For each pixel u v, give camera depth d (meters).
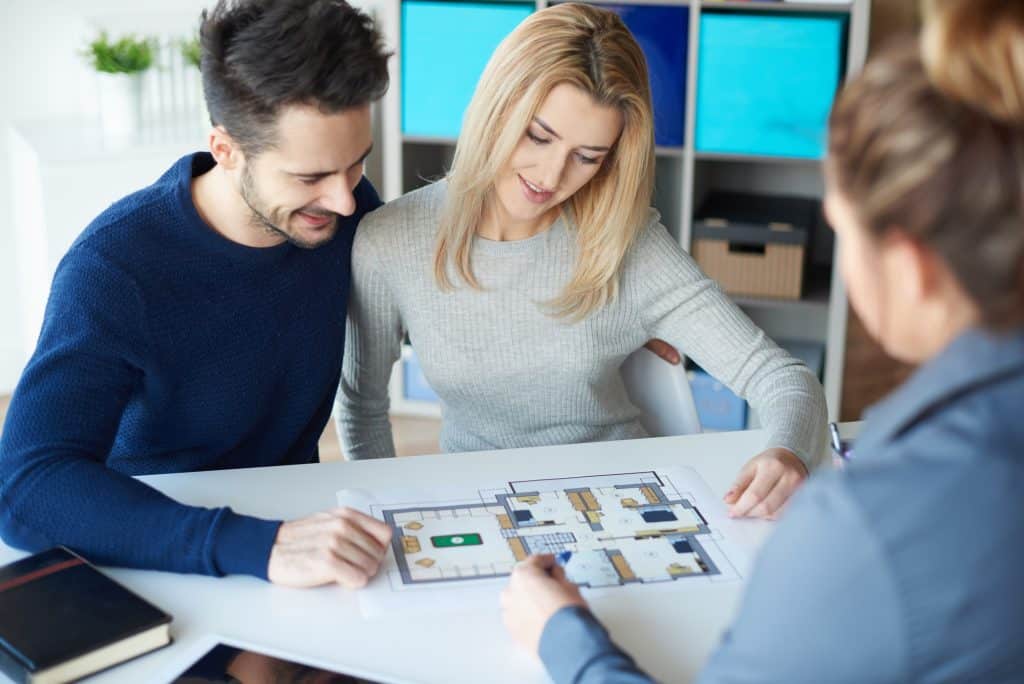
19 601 1.10
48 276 3.24
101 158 3.18
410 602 1.17
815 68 3.03
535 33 1.49
